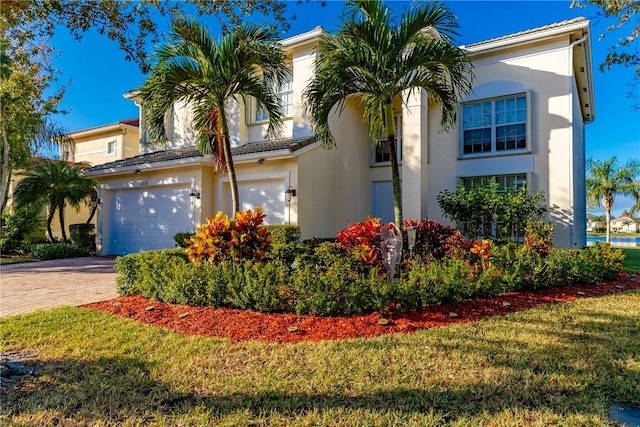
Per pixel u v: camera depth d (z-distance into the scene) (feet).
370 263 22.75
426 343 16.52
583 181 62.69
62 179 60.49
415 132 45.75
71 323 20.01
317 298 19.90
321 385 13.07
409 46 29.58
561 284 27.76
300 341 17.04
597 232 175.83
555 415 11.18
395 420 11.05
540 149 42.91
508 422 10.89
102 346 16.70
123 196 56.39
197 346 16.56
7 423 11.05
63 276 38.06
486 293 23.39
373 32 28.04
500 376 13.57
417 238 30.81
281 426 10.89
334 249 24.67
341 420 11.09
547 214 42.22
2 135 49.37
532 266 26.58
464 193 42.34
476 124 46.78
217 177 48.26
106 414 11.56
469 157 46.57
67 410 11.78
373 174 54.44
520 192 39.88
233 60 31.68
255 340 17.21
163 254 27.14
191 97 33.88
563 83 41.86
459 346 16.22
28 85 46.11
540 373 13.82
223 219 25.11
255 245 24.59
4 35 30.91
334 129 47.96
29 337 17.95
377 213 54.19
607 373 13.80
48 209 65.36
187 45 30.94
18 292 29.66
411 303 20.42
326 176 46.44
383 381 13.29
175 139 60.90
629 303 23.63
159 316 21.01
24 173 62.28
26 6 25.39
